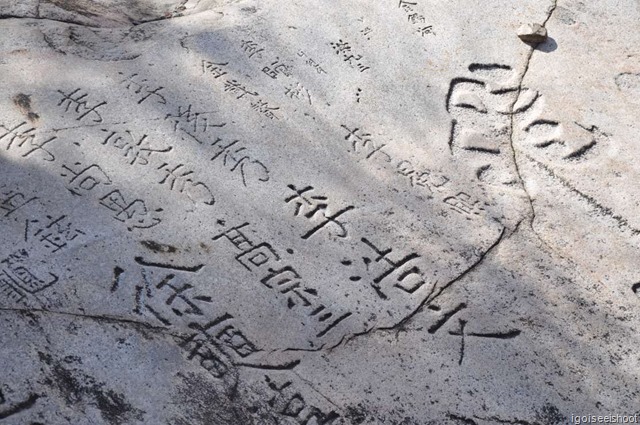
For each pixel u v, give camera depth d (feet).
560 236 5.27
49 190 4.77
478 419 4.41
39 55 5.43
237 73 5.65
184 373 4.26
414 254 4.99
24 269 4.42
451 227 5.16
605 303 4.99
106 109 5.24
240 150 5.23
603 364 4.73
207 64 5.65
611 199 5.52
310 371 4.41
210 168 5.09
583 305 4.95
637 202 5.53
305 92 5.66
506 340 4.71
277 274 4.72
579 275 5.09
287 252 4.83
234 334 4.45
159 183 4.95
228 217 4.90
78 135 5.07
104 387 4.12
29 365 4.11
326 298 4.68
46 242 4.55
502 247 5.14
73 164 4.92
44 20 5.73
